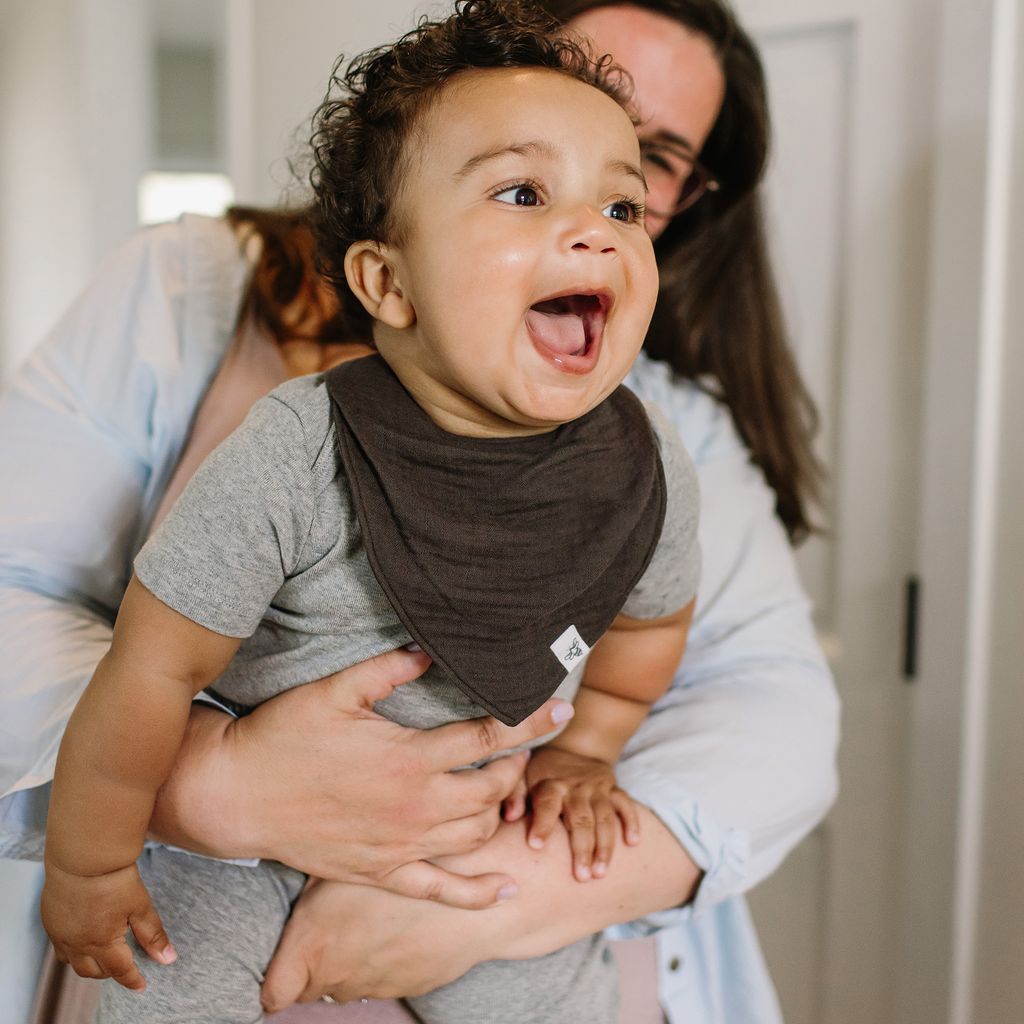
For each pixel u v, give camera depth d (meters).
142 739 0.66
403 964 0.79
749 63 1.21
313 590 0.71
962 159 1.42
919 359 1.53
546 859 0.82
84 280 2.76
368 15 1.73
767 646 1.09
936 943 1.53
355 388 0.69
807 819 0.98
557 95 0.65
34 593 0.88
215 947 0.76
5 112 2.94
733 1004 1.07
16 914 0.91
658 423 0.80
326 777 0.73
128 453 0.96
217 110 5.05
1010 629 1.44
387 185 0.67
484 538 0.68
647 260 0.66
